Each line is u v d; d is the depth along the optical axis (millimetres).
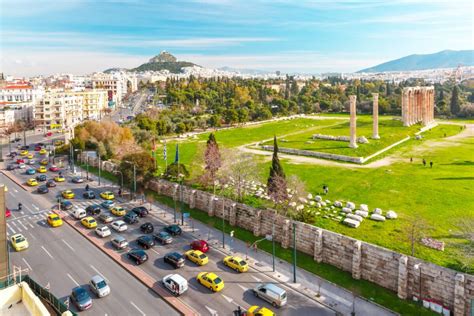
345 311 39500
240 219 63469
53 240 58719
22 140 155750
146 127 147500
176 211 71375
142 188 82250
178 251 54438
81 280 46312
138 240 56344
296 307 40312
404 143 130500
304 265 49969
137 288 44625
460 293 37531
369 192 74750
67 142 135625
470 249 46188
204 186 79875
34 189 87500
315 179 85375
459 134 147500
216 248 55438
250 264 50250
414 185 79000
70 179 96312
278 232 56906
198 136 156250
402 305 40688
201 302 41219
